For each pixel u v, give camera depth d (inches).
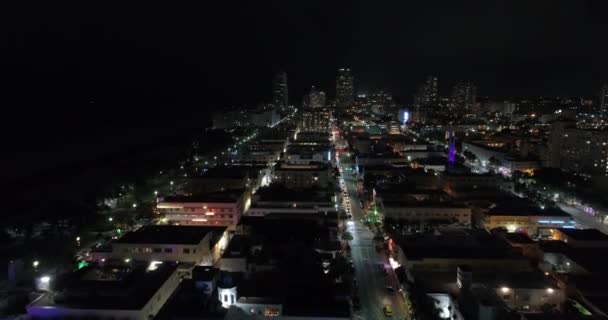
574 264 6003.9
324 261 6392.7
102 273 5649.6
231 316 4613.7
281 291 5300.2
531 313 4694.9
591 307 4938.5
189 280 5639.8
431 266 5935.0
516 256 6013.8
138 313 4697.3
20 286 5984.3
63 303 4849.9
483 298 4749.0
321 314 4704.7
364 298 5757.9
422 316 4950.8
